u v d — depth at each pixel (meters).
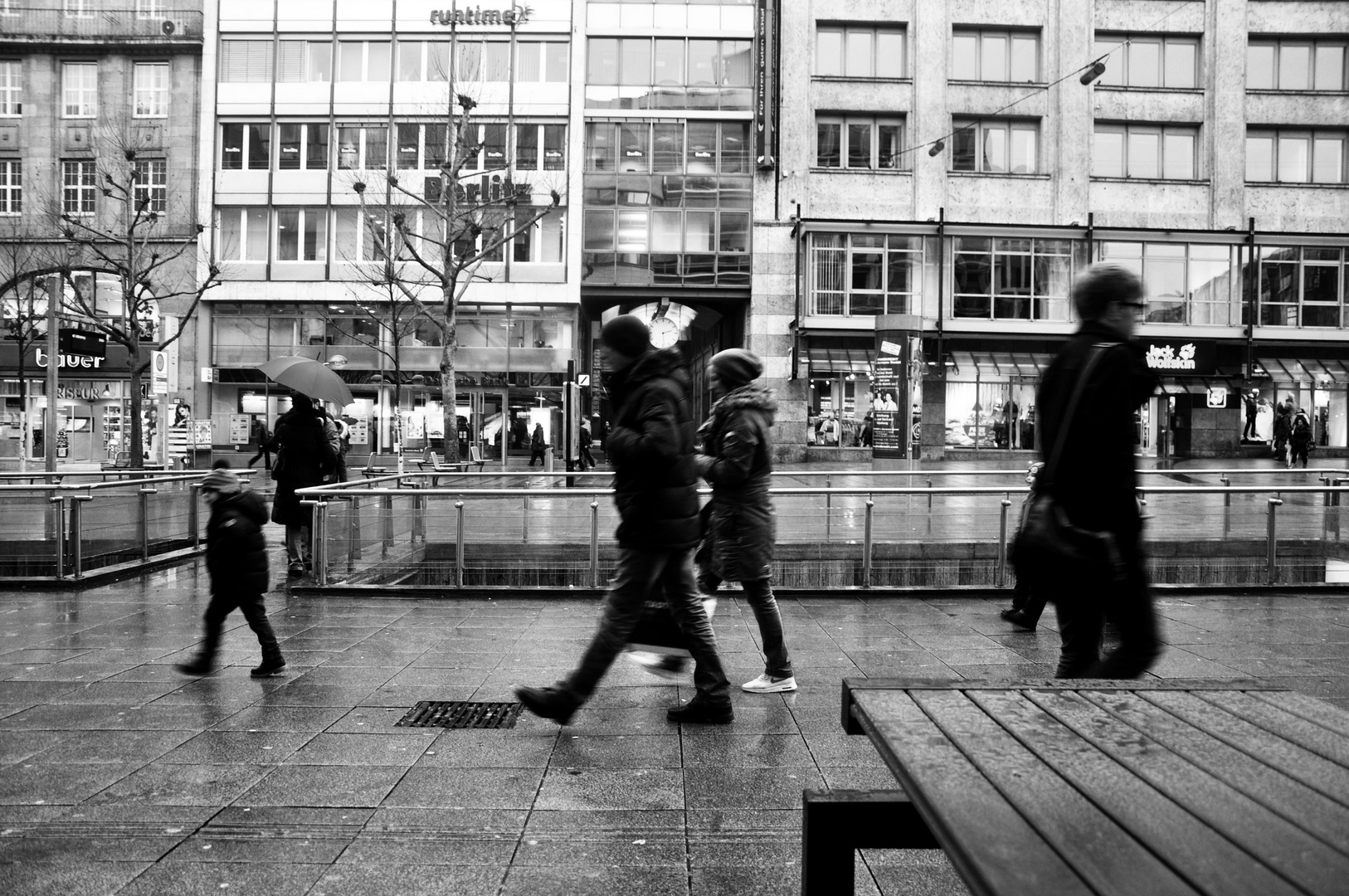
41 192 37.34
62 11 37.09
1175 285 34.72
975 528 9.27
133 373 28.86
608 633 4.33
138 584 9.46
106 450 37.06
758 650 6.46
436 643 6.64
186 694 5.19
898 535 9.25
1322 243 34.56
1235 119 34.97
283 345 36.69
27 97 37.34
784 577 9.19
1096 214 34.94
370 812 3.45
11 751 4.16
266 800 3.57
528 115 36.09
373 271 34.09
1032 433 34.06
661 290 35.62
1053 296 34.72
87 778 3.80
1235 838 1.35
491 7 35.97
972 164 35.12
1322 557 9.64
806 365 34.03
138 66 37.66
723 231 35.44
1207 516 9.57
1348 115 35.00
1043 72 35.00
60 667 5.83
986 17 34.91
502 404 36.53
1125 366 3.35
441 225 36.09
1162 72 35.34
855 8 34.88
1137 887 1.22
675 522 4.35
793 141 34.91
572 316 36.31
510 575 9.34
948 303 34.47
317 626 7.29
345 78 36.59
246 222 36.69
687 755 4.14
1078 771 1.65
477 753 4.16
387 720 4.68
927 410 33.75
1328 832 1.38
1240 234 34.47
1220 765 1.68
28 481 16.02
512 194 30.58
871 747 4.26
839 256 34.59
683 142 35.72
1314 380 34.38
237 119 36.75
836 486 10.40
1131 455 3.35
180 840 3.19
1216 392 33.97
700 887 2.86
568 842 3.19
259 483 25.28
